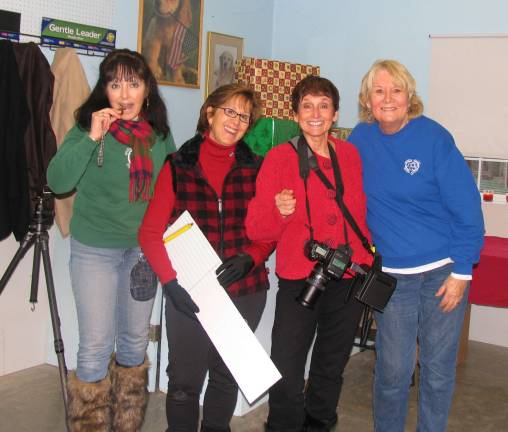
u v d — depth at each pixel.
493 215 3.81
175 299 2.00
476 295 3.02
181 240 2.07
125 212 2.13
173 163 2.04
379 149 2.13
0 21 2.63
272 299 2.84
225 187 2.10
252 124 2.19
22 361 3.14
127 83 2.07
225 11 3.90
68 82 2.77
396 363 2.17
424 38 3.87
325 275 2.07
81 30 2.96
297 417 2.28
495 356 3.78
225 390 2.21
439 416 2.21
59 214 2.80
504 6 3.63
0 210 2.51
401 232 2.10
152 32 3.35
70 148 2.01
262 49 4.29
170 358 2.14
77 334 3.05
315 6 4.21
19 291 3.07
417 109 2.10
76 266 2.15
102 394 2.22
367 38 4.05
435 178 2.04
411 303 2.13
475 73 3.73
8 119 2.53
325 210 2.12
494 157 3.72
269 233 2.05
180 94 3.62
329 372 2.36
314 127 2.09
